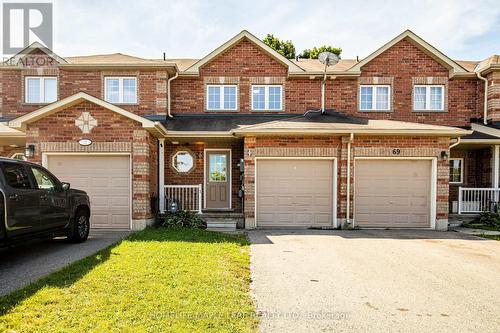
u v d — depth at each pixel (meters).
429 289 4.96
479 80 13.77
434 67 13.75
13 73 13.45
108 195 10.20
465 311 4.19
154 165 11.26
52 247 7.35
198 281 4.88
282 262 6.41
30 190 6.36
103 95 13.20
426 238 9.13
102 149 9.96
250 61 13.73
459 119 13.75
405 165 11.07
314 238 9.00
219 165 13.15
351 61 16.61
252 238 8.95
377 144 10.88
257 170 11.09
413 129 10.52
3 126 11.98
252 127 10.64
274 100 13.77
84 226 8.12
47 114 9.88
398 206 11.06
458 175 13.84
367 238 9.04
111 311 3.80
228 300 4.23
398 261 6.56
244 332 3.45
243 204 11.39
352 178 10.87
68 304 3.98
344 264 6.30
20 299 4.10
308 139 10.91
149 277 4.98
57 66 13.15
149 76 13.13
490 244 8.32
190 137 11.76
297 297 4.58
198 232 9.12
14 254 6.66
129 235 8.68
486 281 5.36
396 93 13.66
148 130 10.27
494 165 12.28
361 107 13.70
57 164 10.16
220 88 13.77
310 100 13.66
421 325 3.78
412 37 13.54
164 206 11.56
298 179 11.10
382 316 4.00
